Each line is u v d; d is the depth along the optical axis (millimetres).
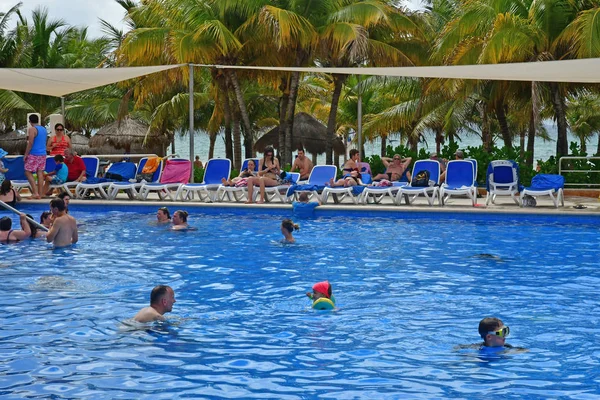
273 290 8398
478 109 32031
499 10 21531
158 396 5016
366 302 7809
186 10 23062
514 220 14266
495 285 8633
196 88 36469
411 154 19625
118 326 6812
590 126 46562
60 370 5555
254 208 15570
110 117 38375
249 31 23156
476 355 5926
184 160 17656
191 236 12461
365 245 11484
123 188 17172
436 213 14641
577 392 5043
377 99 40250
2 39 35562
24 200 16688
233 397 4992
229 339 6406
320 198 15867
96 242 11789
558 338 6418
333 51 23250
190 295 8141
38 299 7914
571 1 19750
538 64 13422
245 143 26641
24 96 36844
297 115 35344
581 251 10828
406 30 23781
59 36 38594
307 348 6145
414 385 5211
